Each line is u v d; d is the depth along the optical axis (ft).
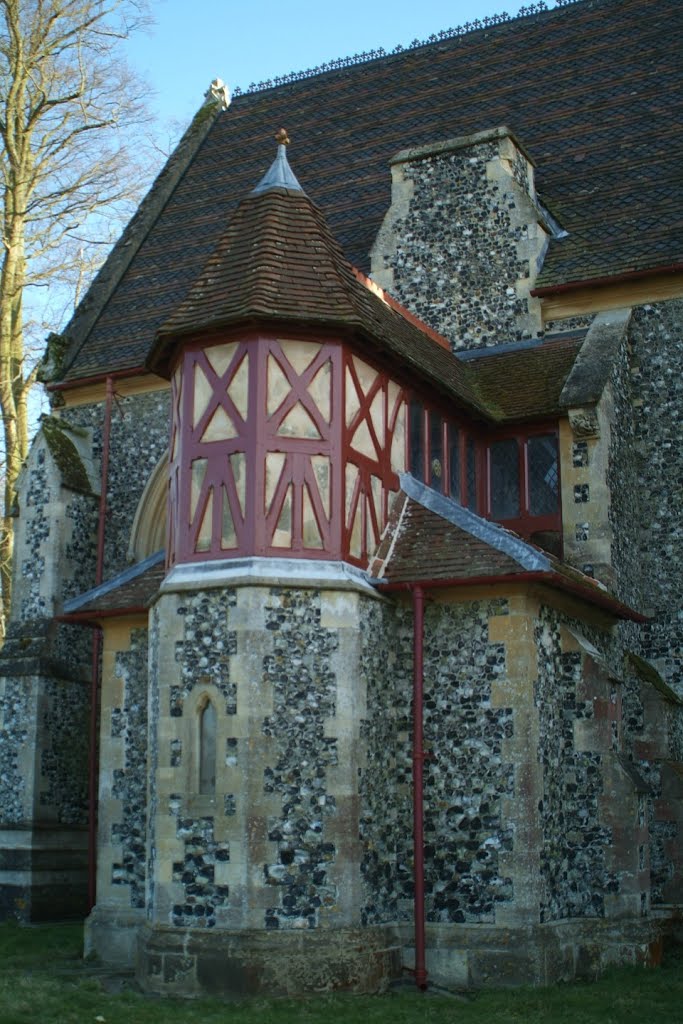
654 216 57.31
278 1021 32.45
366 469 43.24
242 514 40.47
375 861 39.58
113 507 63.41
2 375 76.48
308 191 72.28
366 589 40.96
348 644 39.81
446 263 58.95
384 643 41.91
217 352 42.34
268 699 38.60
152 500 62.23
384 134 73.82
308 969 36.58
